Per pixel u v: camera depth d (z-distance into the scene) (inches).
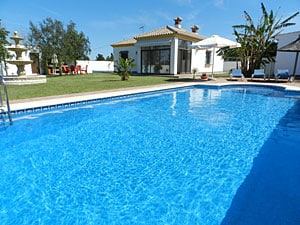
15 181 126.4
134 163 148.9
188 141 190.1
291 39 679.7
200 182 123.7
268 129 223.0
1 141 192.1
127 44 1024.9
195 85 532.1
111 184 122.7
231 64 1219.2
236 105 346.9
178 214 97.2
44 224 91.4
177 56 837.8
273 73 741.9
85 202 106.3
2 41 766.5
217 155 160.6
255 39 681.0
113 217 95.7
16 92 384.5
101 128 229.0
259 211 98.0
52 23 939.3
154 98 406.3
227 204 103.6
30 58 956.0
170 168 141.2
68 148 176.2
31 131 217.8
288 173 133.3
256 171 136.1
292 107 328.8
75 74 1051.3
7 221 93.2
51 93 372.5
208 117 273.4
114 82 577.3
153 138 198.2
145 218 95.0
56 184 123.0
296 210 98.3
